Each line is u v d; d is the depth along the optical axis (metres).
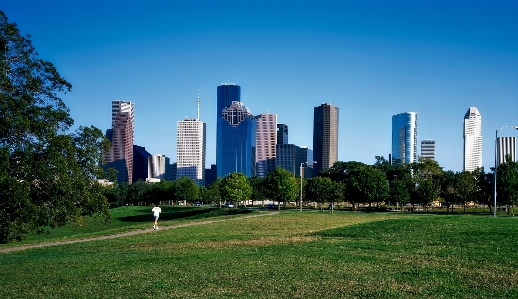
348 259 20.97
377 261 20.36
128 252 26.66
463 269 18.03
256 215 65.69
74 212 34.00
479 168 104.94
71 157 33.91
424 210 116.81
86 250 29.08
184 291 15.30
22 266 22.84
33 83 33.03
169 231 40.41
